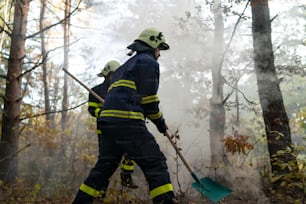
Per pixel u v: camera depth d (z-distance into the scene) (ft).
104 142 11.98
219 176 18.20
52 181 20.59
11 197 16.10
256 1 17.92
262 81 17.49
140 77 10.93
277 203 14.61
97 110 15.55
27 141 26.71
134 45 11.75
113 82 11.27
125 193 14.07
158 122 11.27
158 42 11.79
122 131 10.52
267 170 18.34
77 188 19.38
